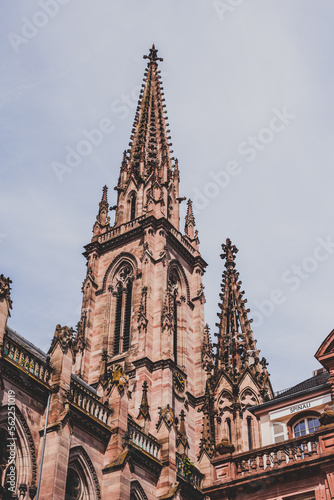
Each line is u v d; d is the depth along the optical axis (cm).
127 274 9388
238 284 7850
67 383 5275
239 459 4856
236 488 4691
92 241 9838
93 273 9506
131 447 5838
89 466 5359
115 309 9106
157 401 7706
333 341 5053
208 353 8988
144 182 10569
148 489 6003
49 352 5409
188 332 9269
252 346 7212
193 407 8544
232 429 6525
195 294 9750
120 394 5912
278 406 5516
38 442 4931
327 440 4484
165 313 8481
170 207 10750
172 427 6562
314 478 4431
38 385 5028
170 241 9688
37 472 4816
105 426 5609
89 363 8625
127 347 8600
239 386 6744
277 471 4547
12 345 4969
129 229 9831
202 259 10125
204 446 6788
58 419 5012
